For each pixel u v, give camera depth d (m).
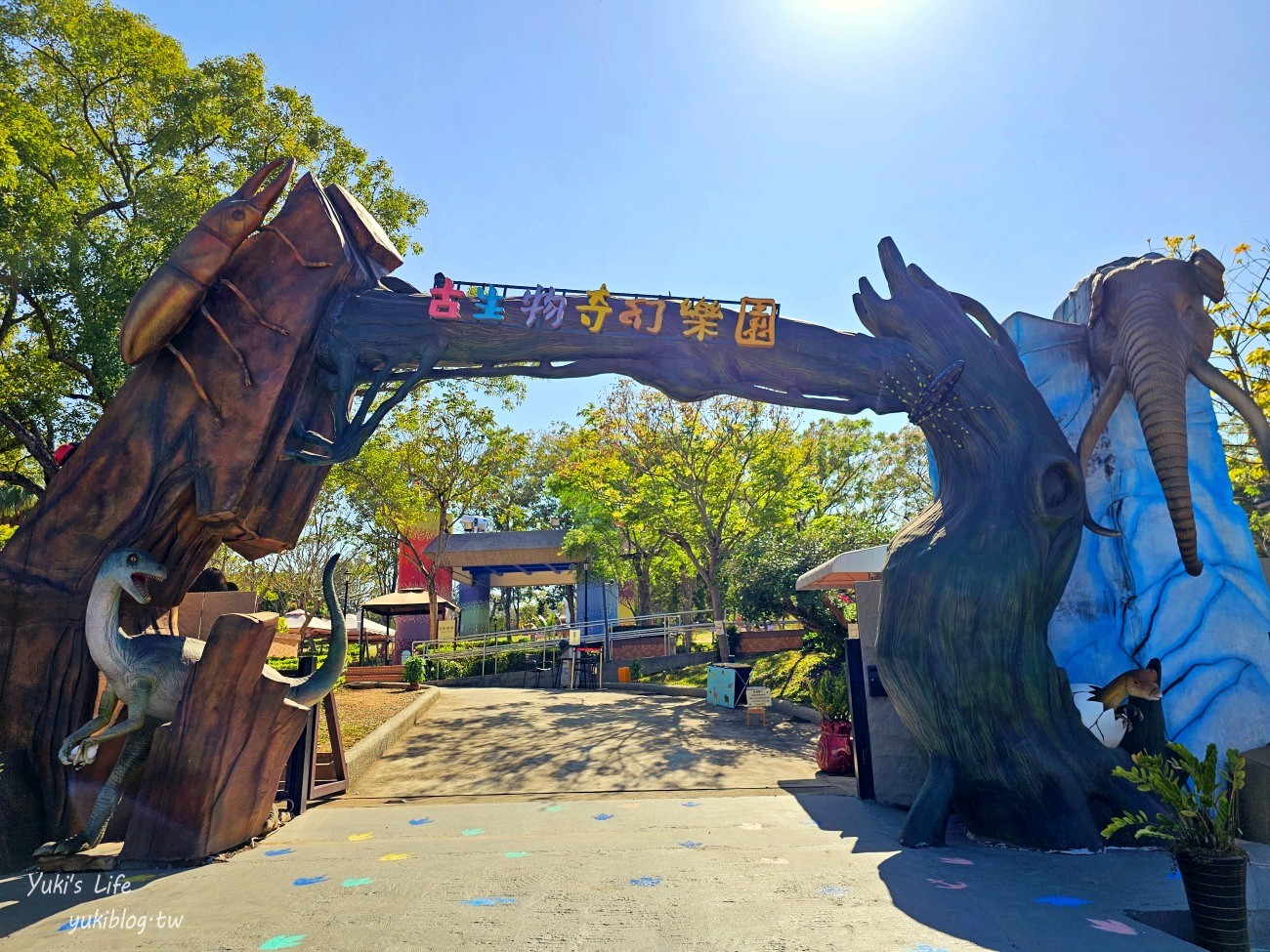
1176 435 6.71
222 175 16.84
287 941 3.73
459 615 39.94
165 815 5.87
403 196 19.41
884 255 7.94
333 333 7.54
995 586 6.32
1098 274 7.81
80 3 15.37
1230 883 3.97
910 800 7.92
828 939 3.58
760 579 19.62
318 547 40.44
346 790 9.58
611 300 7.84
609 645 27.44
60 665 6.64
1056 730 6.19
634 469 24.69
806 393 7.90
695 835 6.58
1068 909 4.10
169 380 7.04
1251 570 7.18
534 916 4.02
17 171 12.66
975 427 7.04
